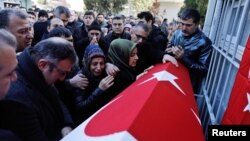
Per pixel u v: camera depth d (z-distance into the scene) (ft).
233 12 8.90
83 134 3.57
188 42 9.07
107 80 6.93
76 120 7.16
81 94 7.23
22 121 4.02
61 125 5.65
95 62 7.19
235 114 5.16
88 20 21.02
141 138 2.87
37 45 4.90
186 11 8.92
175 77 5.94
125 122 3.11
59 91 7.04
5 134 3.33
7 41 3.38
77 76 7.30
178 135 3.42
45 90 4.87
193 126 4.07
